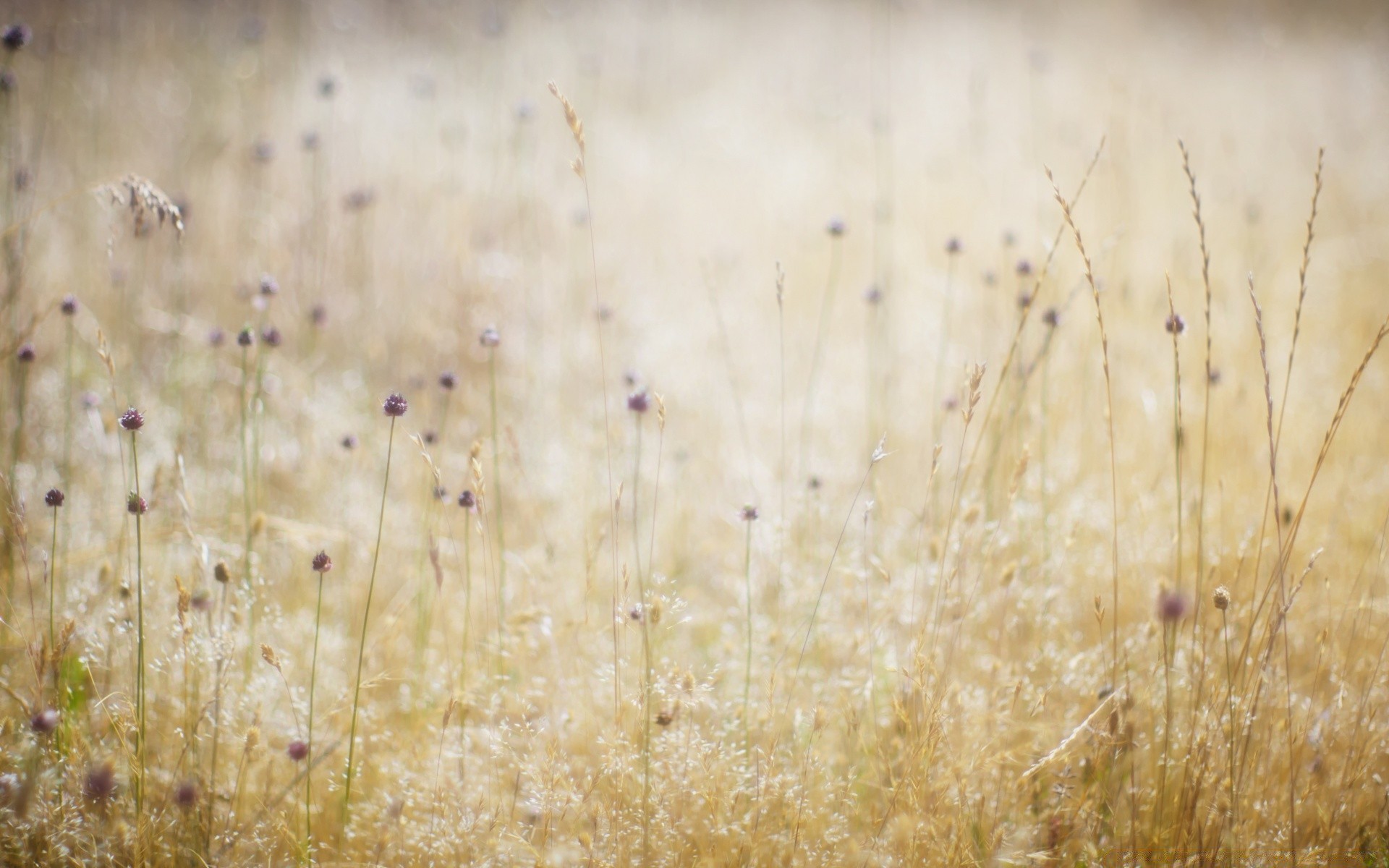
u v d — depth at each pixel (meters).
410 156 6.00
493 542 3.23
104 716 2.31
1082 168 6.20
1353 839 2.11
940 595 2.76
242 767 2.15
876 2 10.98
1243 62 9.06
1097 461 3.52
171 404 3.72
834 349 4.51
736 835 2.09
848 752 2.41
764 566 3.09
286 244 4.86
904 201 5.98
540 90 7.29
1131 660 2.54
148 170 5.35
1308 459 3.51
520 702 2.40
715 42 9.54
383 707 2.56
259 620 2.70
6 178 4.25
